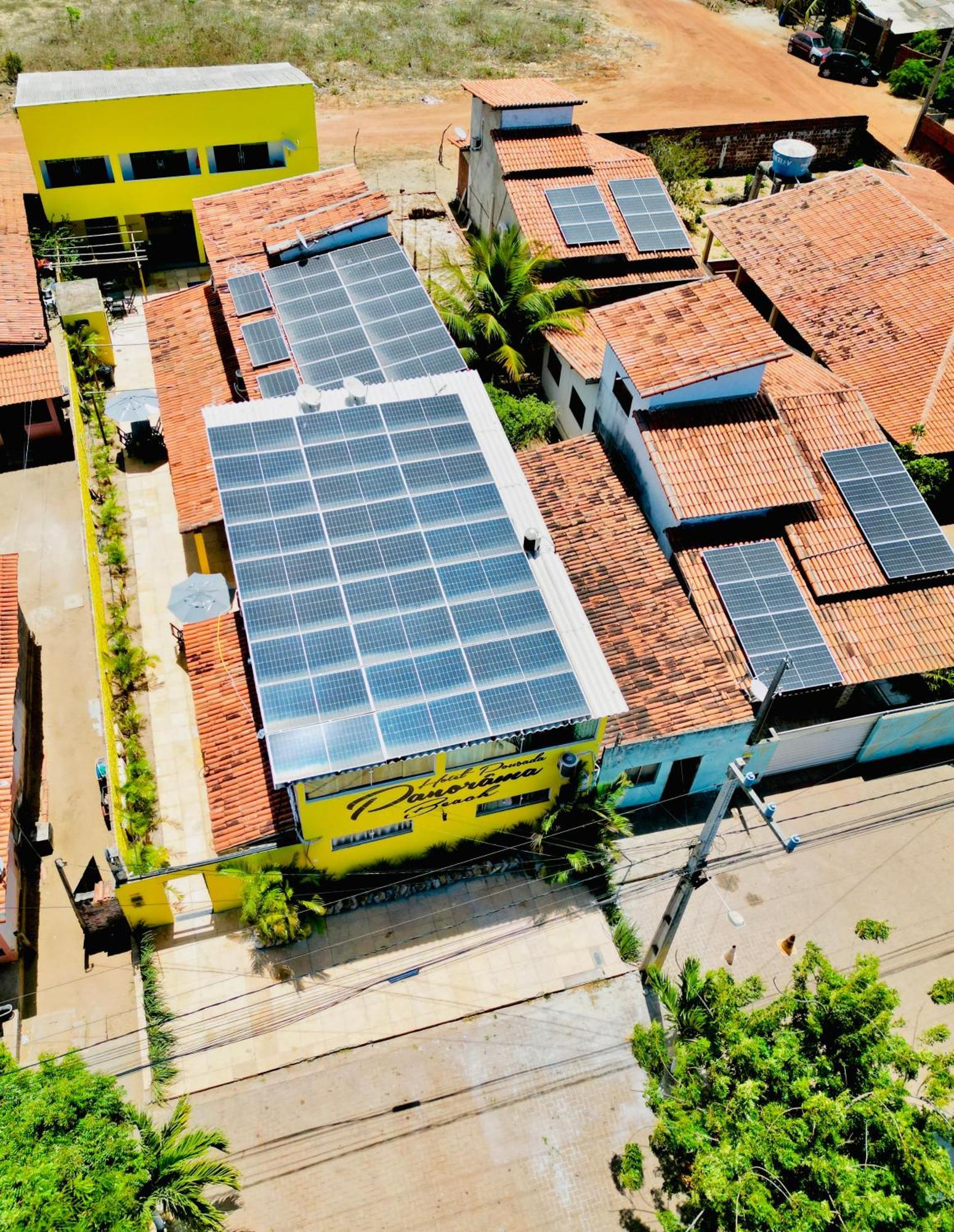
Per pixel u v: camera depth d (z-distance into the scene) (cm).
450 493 2470
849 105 6094
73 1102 1595
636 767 2566
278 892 2216
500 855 2545
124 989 2275
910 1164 1421
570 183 4003
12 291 3700
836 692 2906
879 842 2684
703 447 2862
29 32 6084
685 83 6262
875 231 3922
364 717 2086
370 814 2253
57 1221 1396
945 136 5147
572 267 3888
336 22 6638
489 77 6166
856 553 2844
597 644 2295
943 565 2827
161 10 6500
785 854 2639
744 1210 1412
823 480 2977
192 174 4334
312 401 2592
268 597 2228
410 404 2661
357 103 5756
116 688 2839
